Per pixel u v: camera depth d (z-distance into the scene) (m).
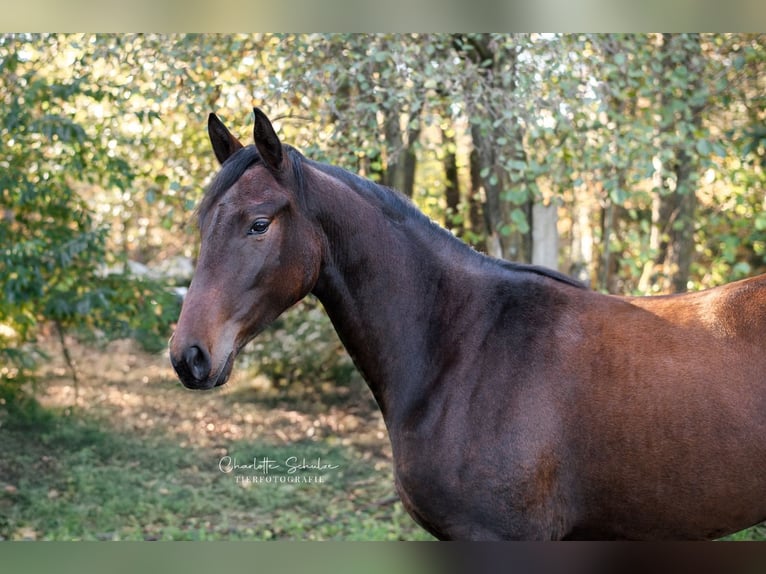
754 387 2.25
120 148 5.80
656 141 5.35
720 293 2.46
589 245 8.12
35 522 4.92
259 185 2.33
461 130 6.44
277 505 5.22
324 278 2.53
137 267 7.60
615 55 5.00
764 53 5.53
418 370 2.53
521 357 2.43
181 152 6.08
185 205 5.58
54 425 6.42
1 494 5.34
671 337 2.38
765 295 2.37
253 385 7.29
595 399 2.33
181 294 6.99
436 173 7.30
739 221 6.31
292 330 7.38
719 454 2.25
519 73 5.12
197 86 5.16
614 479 2.32
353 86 5.24
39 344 8.01
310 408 6.94
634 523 2.38
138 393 7.24
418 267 2.58
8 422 6.29
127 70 5.45
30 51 5.49
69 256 5.57
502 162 5.45
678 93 5.57
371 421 6.70
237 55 5.32
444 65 5.04
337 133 5.14
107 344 7.72
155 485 5.51
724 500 2.28
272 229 2.31
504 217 6.00
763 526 4.45
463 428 2.40
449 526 2.43
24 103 5.20
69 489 5.44
